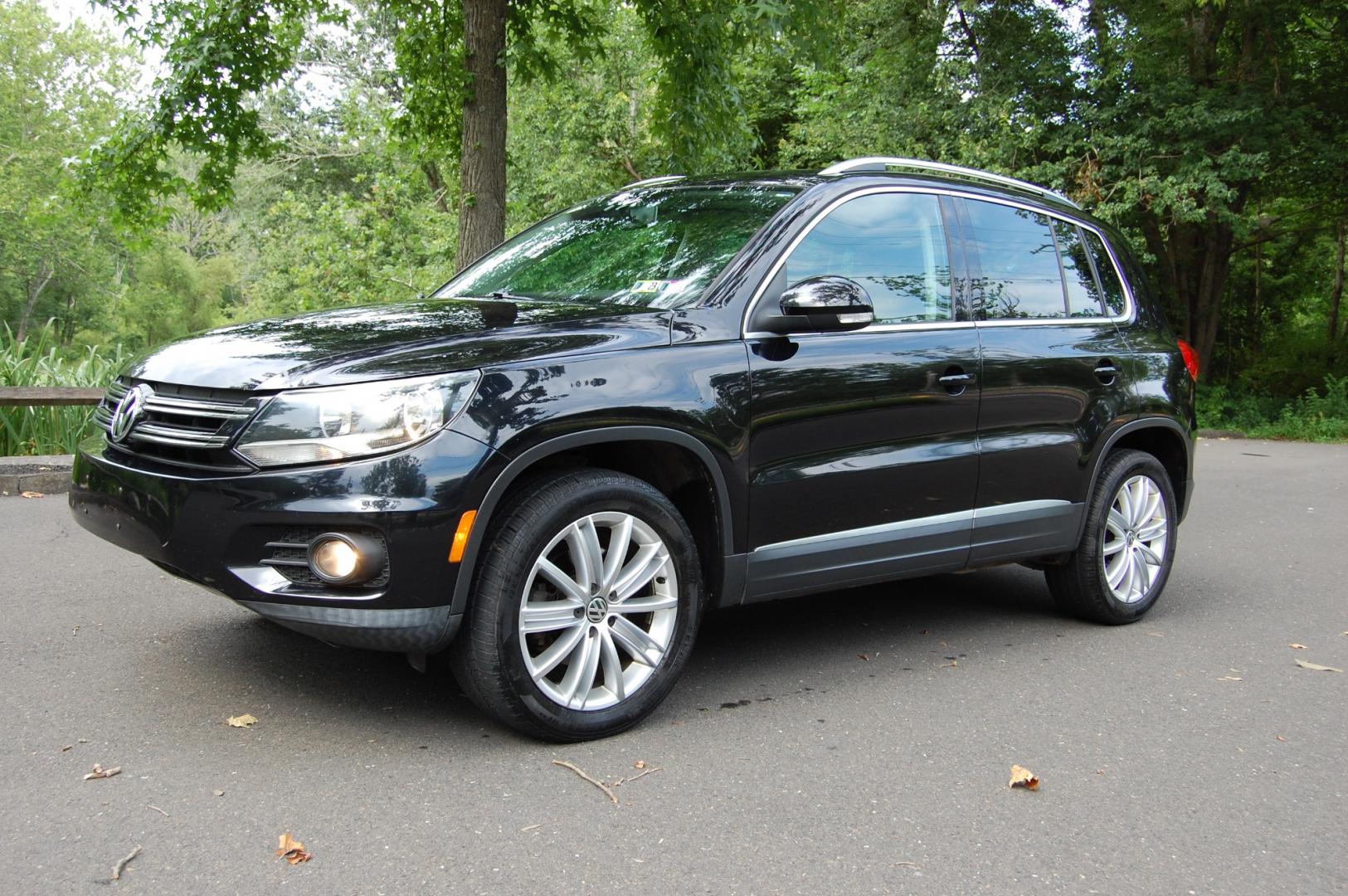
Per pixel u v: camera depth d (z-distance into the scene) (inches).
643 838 113.3
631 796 123.1
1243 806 127.3
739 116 434.0
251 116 435.2
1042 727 150.3
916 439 166.4
